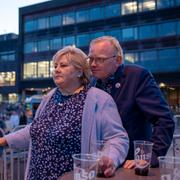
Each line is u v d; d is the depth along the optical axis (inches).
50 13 2283.5
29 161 100.7
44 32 2310.5
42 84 2319.1
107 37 113.5
